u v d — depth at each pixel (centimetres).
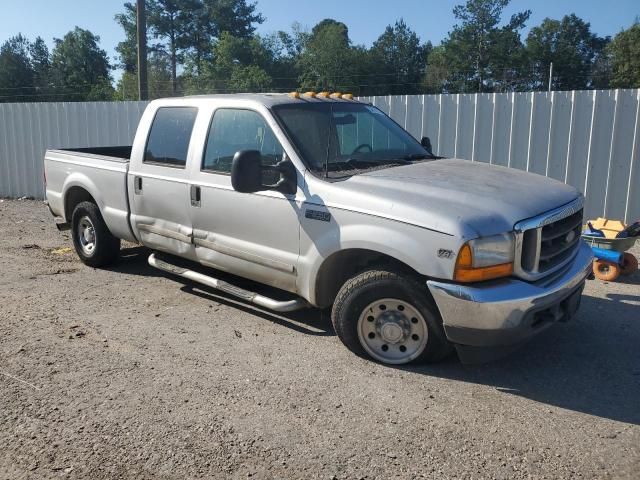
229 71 6088
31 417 379
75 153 720
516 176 488
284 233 480
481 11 6756
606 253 656
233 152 525
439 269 393
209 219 540
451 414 382
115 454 340
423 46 7681
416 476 320
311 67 6688
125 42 7081
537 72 7056
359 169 489
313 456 338
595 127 871
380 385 419
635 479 316
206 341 498
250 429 365
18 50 8206
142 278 684
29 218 1117
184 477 321
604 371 443
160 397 403
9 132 1403
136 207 623
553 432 361
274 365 452
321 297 473
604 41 7612
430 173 475
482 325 388
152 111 612
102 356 468
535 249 402
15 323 538
